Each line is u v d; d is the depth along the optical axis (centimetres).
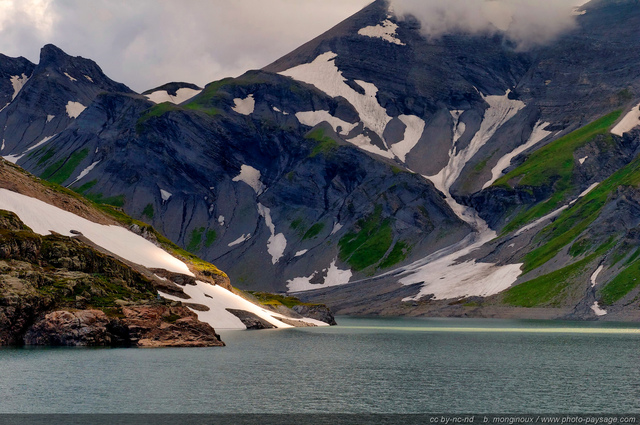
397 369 10219
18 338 11781
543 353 12794
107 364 9781
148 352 11531
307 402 7531
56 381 8375
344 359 11519
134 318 12800
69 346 11775
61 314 11975
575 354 12575
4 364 9525
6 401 7288
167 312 13525
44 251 14025
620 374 9712
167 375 9050
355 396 7888
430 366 10606
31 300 11956
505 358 11869
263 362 10825
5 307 11656
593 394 8044
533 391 8256
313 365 10550
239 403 7438
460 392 8175
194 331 13275
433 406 7369
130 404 7262
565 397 7862
